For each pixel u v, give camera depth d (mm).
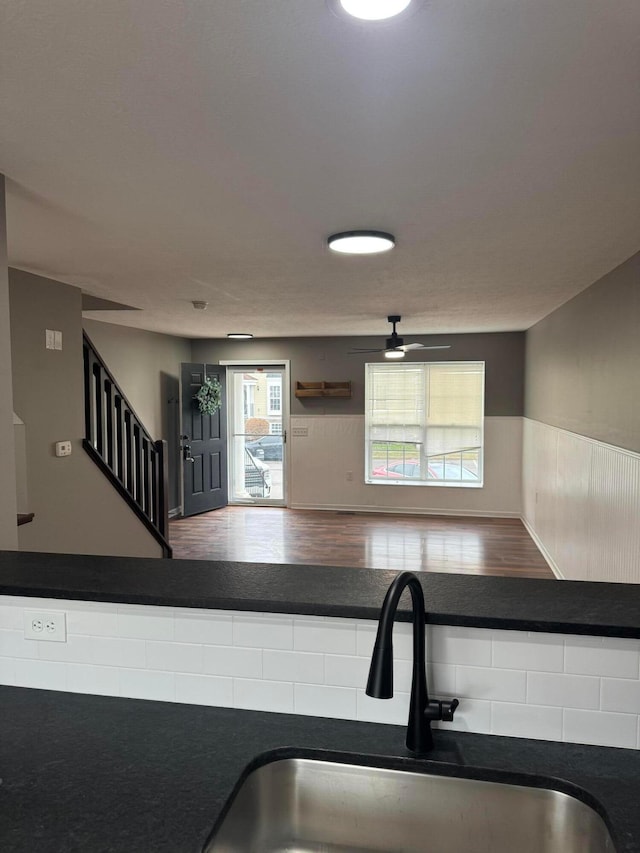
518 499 8031
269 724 1257
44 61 1320
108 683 1386
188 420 8180
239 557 6203
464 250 3148
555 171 2023
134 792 1038
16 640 1432
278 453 8922
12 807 1003
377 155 1877
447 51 1289
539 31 1214
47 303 3848
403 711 1243
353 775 1150
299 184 2137
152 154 1860
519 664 1195
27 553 1696
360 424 8469
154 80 1409
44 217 2527
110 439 4734
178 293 4500
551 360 5801
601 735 1172
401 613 1215
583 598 1300
